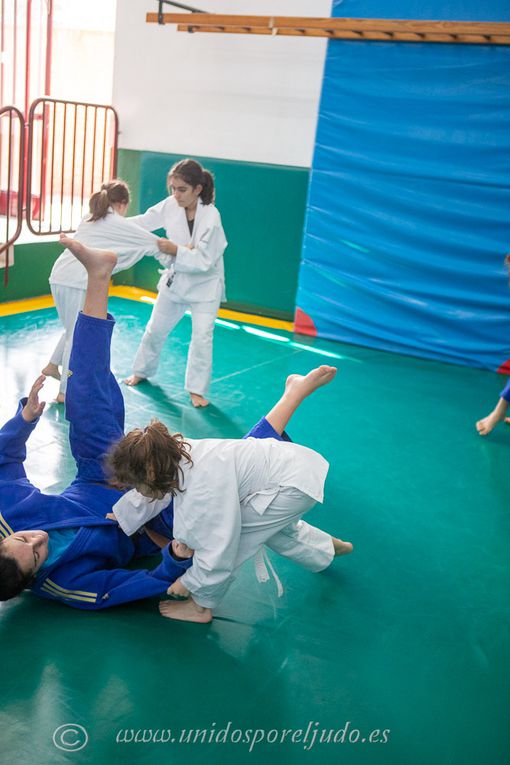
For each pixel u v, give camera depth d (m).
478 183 5.50
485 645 2.39
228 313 6.68
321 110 5.85
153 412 4.12
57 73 10.12
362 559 2.85
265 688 2.11
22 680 2.03
